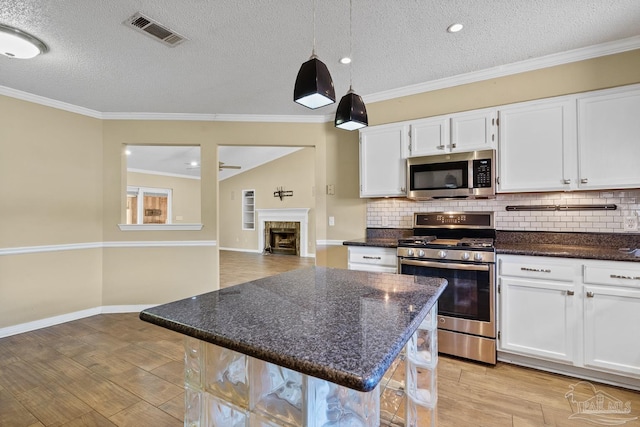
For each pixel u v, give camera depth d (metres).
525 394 2.01
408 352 1.32
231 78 2.87
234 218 10.34
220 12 1.94
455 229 2.99
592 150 2.32
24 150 3.12
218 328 0.91
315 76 1.42
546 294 2.23
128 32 2.13
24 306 3.09
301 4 1.87
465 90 2.87
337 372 0.66
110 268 3.70
